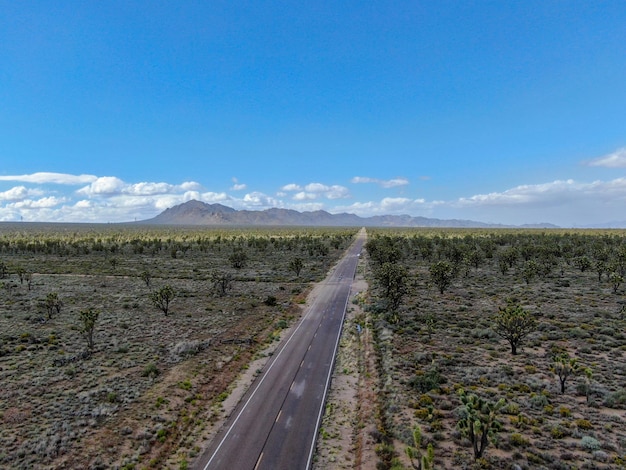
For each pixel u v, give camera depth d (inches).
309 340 2032.5
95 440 1086.4
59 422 1157.1
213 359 1734.7
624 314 2235.5
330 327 2258.9
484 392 1320.1
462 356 1684.3
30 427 1125.1
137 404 1300.4
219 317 2437.3
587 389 1294.3
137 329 2133.4
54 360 1628.9
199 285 3523.6
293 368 1665.8
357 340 2006.6
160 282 3656.5
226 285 3358.8
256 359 1779.0
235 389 1467.8
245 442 1121.4
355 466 1007.0
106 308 2613.2
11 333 2001.7
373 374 1562.5
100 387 1402.6
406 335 1983.3
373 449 1056.2
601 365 1535.4
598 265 3417.8
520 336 1705.2
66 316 2375.7
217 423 1227.9
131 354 1753.2
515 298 2765.7
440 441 1055.6
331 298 3011.8
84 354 1705.2
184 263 4985.2
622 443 995.9
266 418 1256.8
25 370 1536.7
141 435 1119.6
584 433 1061.1
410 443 1051.9
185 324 2260.1
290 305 2773.1
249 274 4121.6
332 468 1007.6
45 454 1006.4
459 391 1189.1
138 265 4773.6
